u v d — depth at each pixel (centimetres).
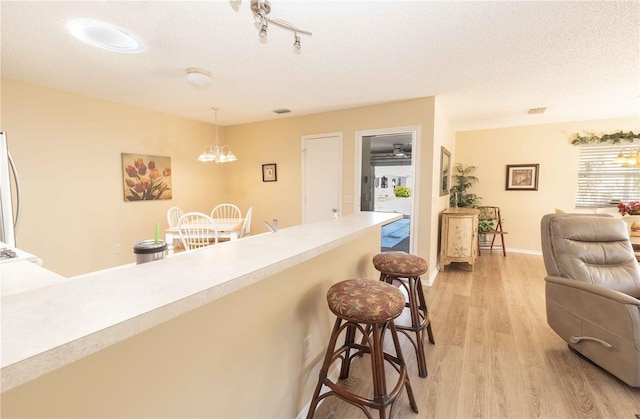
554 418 158
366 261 237
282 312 136
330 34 208
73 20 190
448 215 415
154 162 431
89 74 284
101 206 373
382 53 238
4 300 65
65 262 343
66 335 50
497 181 544
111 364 72
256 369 122
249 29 202
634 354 170
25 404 59
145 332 79
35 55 241
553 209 506
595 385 182
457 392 177
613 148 463
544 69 269
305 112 439
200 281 78
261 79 297
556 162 500
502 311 289
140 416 79
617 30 201
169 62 256
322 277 171
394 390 137
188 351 92
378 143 684
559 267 224
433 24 196
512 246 541
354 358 211
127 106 396
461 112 431
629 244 225
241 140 521
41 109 318
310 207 462
